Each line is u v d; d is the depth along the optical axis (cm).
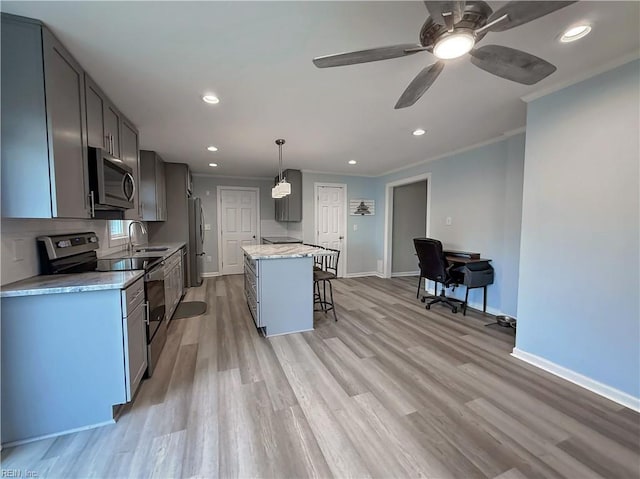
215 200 636
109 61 184
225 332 314
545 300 233
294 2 136
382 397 196
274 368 236
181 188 508
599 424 171
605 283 197
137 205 306
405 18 149
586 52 179
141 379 210
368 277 625
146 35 160
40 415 159
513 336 303
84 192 191
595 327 202
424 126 314
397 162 499
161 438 159
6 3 135
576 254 212
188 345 280
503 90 229
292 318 313
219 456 147
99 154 201
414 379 219
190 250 525
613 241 192
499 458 146
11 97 148
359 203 628
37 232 193
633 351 185
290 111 268
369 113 275
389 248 615
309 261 317
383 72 201
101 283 168
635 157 182
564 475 136
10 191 150
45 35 152
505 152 355
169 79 208
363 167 546
